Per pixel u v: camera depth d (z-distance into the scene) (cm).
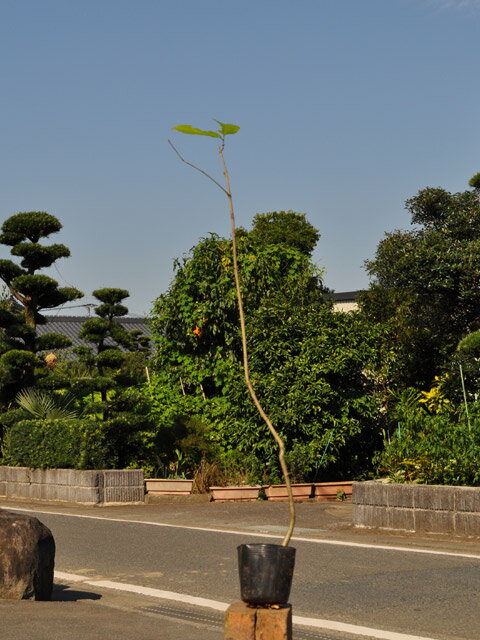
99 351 2247
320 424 1889
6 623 657
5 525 760
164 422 2055
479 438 1234
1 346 2084
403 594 804
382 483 1247
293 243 4859
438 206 2822
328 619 714
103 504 1752
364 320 1991
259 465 1884
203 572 948
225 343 2159
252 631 441
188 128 411
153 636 643
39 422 1905
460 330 2655
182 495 1791
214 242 2203
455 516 1151
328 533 1235
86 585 880
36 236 2106
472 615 720
